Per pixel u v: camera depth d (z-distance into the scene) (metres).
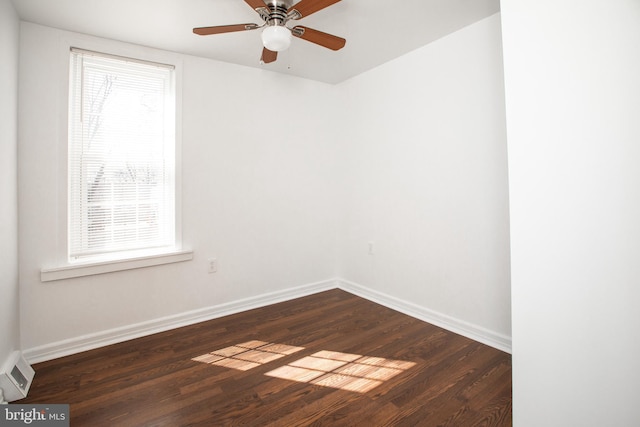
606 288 1.09
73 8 1.96
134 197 2.51
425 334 2.48
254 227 3.09
